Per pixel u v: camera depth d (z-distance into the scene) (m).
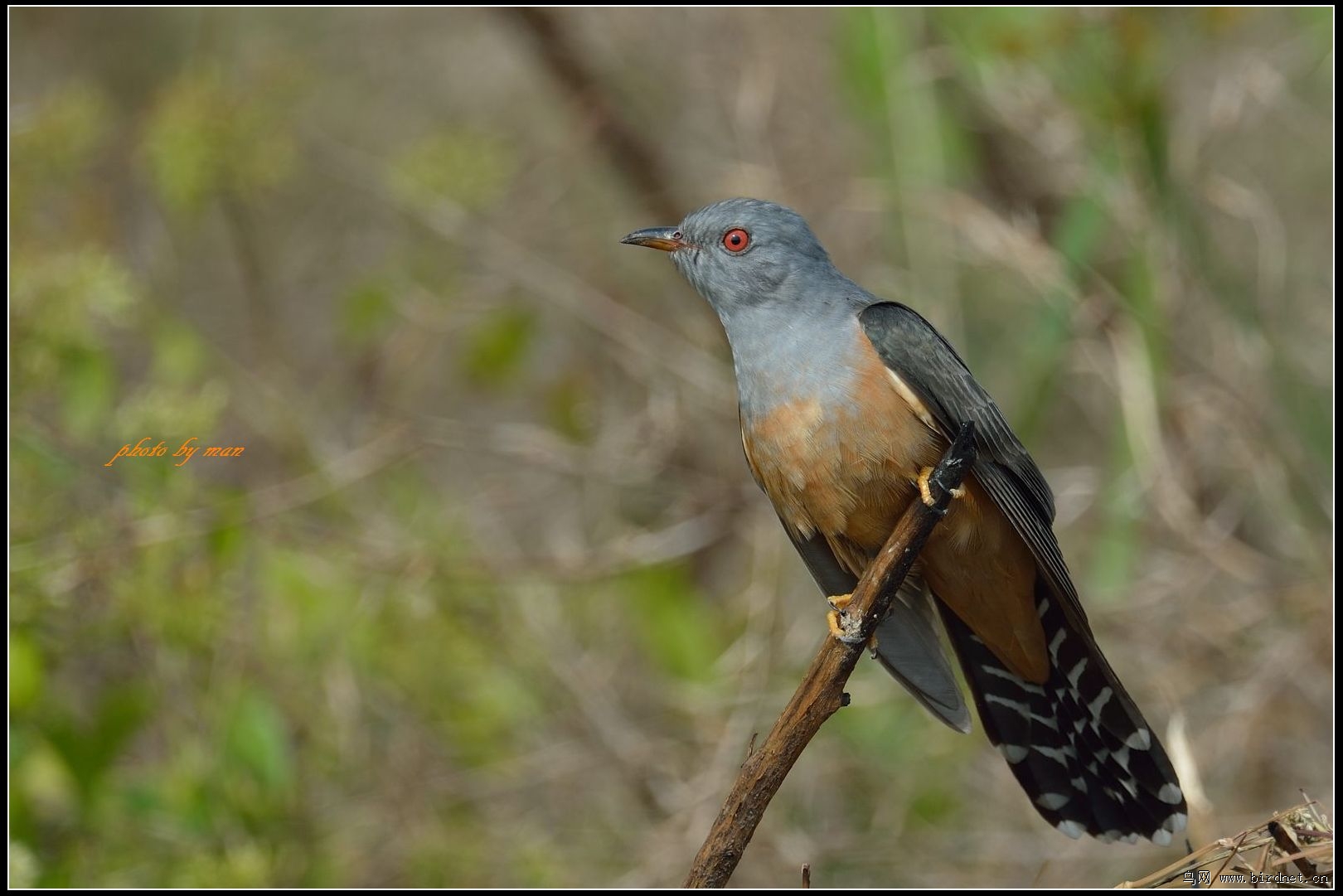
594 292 13.36
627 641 12.34
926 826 11.72
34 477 10.35
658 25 14.56
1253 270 12.77
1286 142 13.19
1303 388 12.39
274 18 15.72
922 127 12.38
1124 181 11.85
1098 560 11.49
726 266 8.03
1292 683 11.45
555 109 15.28
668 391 13.17
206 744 10.41
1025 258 11.87
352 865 11.15
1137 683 11.84
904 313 7.86
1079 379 13.35
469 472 13.60
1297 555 11.94
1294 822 6.32
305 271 14.62
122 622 10.38
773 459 7.84
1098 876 11.36
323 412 13.23
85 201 12.84
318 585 10.67
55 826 10.47
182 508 10.54
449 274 13.74
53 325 10.17
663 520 12.99
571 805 11.88
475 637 11.64
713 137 14.56
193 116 12.10
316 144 14.16
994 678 8.15
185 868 10.20
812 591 12.62
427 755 11.56
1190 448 12.17
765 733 11.51
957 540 7.69
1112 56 11.93
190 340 11.21
